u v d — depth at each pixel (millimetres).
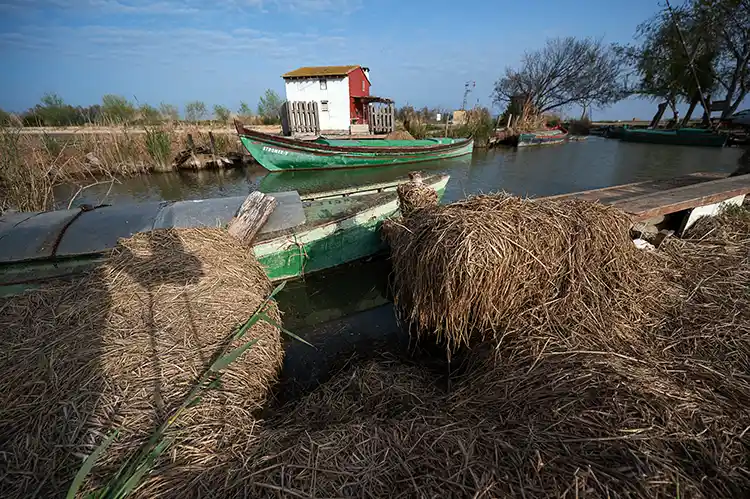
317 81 18188
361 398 2645
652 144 21328
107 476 1790
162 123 18422
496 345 2623
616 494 1418
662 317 2701
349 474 1733
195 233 4293
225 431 2109
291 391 3100
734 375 2100
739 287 2998
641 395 1878
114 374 2391
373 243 5543
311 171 13633
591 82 32000
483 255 2471
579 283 2754
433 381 2889
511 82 35031
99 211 4812
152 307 3064
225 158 15297
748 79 21500
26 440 1960
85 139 13320
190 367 2533
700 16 20703
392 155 14133
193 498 1690
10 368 2389
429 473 1677
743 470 1520
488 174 13016
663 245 3824
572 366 2195
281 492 1662
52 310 3002
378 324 4156
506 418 1970
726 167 13469
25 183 6625
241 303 3320
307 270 5043
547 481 1520
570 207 3031
